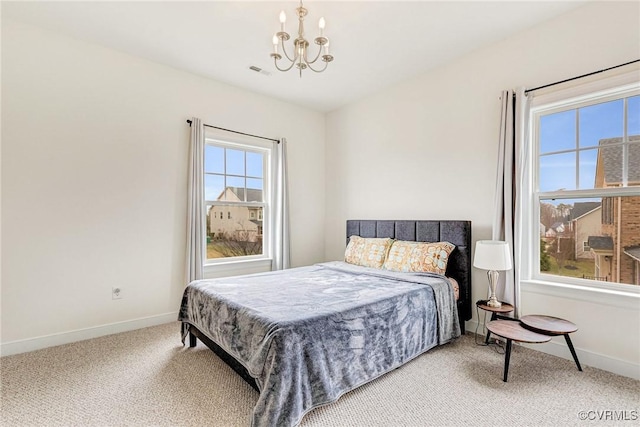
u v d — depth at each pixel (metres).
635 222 2.19
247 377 1.80
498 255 2.38
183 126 3.32
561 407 1.77
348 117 4.33
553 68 2.46
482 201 2.91
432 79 3.31
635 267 2.18
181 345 2.64
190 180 3.27
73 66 2.69
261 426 1.48
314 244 4.57
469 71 3.00
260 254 4.07
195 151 3.30
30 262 2.50
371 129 4.00
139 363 2.31
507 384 2.01
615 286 2.24
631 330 2.08
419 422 1.65
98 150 2.81
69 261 2.67
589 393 1.90
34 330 2.52
